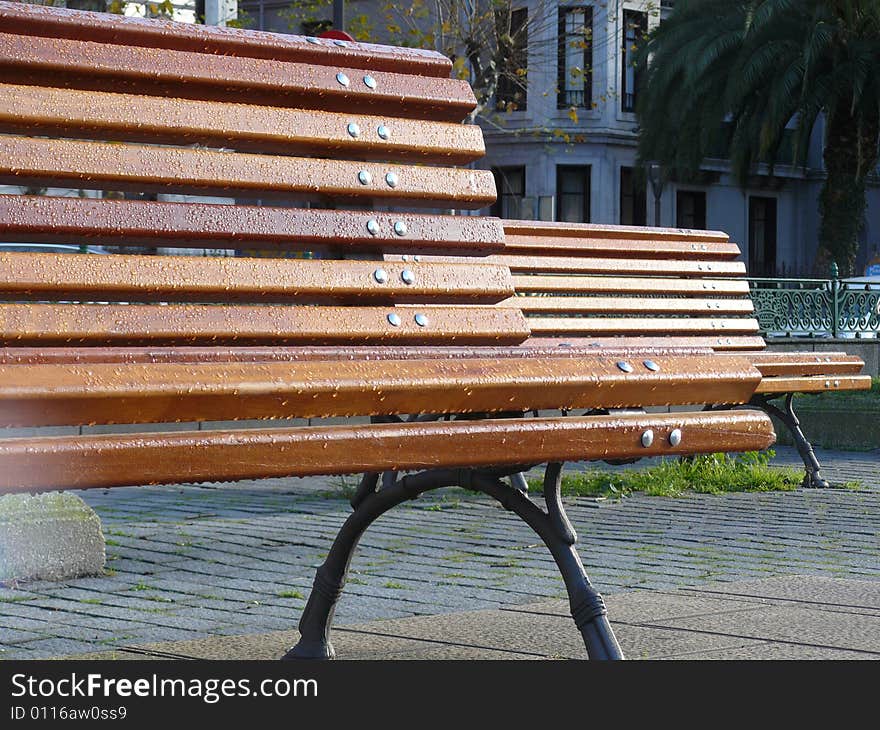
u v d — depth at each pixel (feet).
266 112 15.61
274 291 15.21
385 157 16.76
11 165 13.75
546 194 219.82
